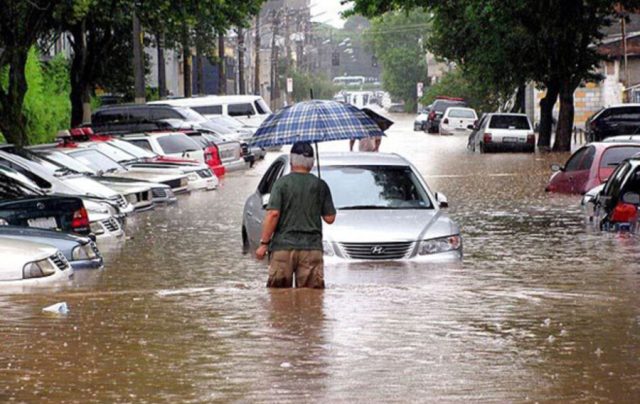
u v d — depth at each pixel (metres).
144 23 96.00
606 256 37.53
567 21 98.69
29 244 33.12
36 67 95.69
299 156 27.41
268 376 18.89
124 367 19.70
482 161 94.56
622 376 18.62
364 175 36.03
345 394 17.61
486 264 35.31
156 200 61.00
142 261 38.88
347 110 30.09
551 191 63.19
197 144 79.44
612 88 144.88
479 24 103.19
